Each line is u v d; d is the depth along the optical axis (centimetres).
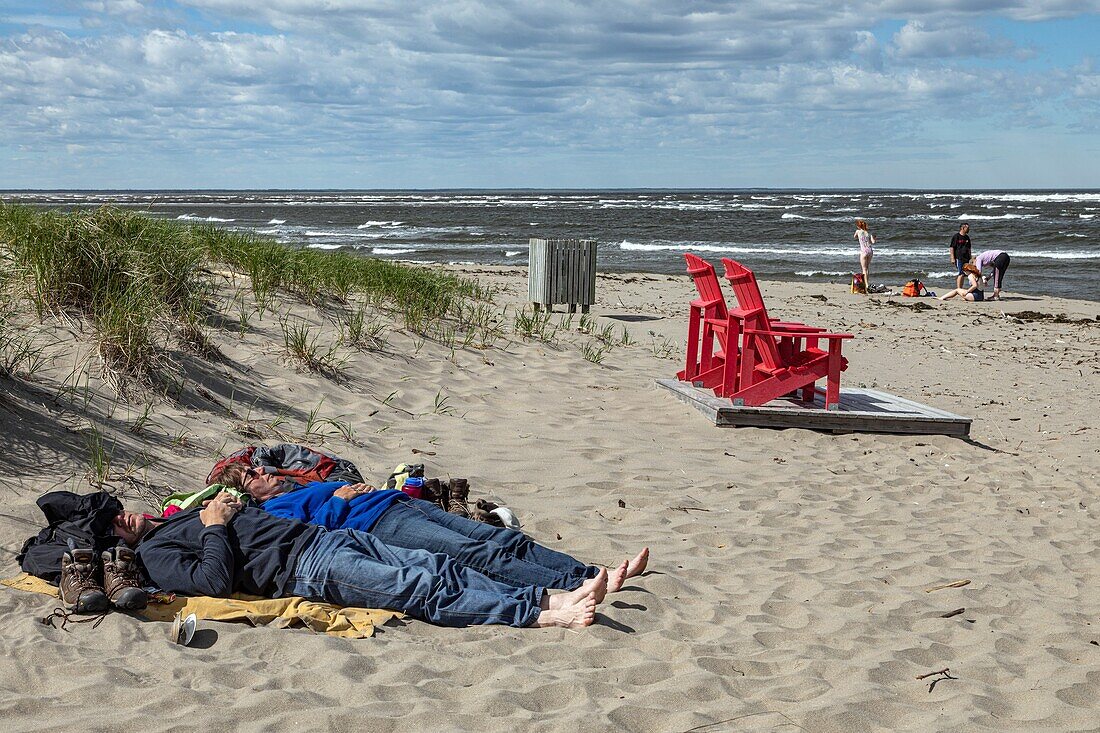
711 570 537
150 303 804
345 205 11738
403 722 339
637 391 1010
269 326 941
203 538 439
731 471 752
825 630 460
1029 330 1723
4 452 537
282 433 696
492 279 2161
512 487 658
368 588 438
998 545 617
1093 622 496
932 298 2220
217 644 394
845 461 805
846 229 5481
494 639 423
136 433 618
